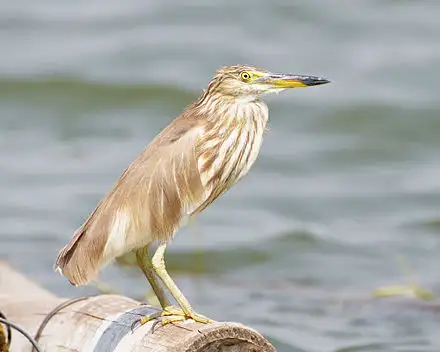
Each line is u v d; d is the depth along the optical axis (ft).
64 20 92.99
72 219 56.70
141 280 45.19
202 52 85.10
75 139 71.20
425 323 41.68
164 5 95.71
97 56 83.97
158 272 23.68
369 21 93.66
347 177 65.26
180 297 23.52
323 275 48.85
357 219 58.18
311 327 41.09
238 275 48.78
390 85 79.20
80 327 24.71
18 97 77.46
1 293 31.42
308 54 85.61
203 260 50.47
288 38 89.66
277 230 55.06
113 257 23.61
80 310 25.20
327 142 70.95
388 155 69.26
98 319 24.54
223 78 25.53
